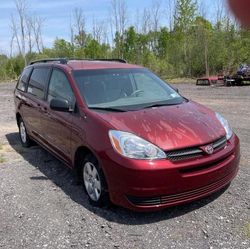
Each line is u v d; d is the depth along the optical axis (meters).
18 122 7.55
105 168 3.95
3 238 3.67
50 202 4.50
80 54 45.66
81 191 4.82
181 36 39.75
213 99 14.97
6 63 46.28
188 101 5.14
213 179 3.92
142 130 3.96
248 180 4.82
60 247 3.44
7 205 4.47
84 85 4.98
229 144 4.25
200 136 3.94
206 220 3.82
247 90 18.92
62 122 4.96
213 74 33.44
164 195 3.70
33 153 6.82
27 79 7.00
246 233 3.51
